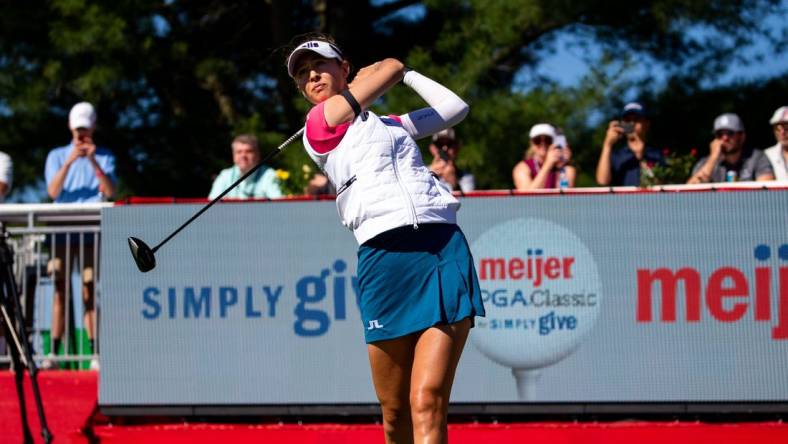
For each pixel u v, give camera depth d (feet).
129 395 71.26
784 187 69.77
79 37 130.52
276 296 70.95
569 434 69.72
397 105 120.57
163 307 71.51
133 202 71.97
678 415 70.08
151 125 152.25
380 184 46.29
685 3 126.82
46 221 78.79
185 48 140.05
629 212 70.03
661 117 132.57
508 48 129.29
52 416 74.28
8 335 71.00
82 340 78.18
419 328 45.80
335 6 150.92
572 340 69.67
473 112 123.03
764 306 69.31
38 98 135.64
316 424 71.31
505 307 69.92
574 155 123.85
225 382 70.90
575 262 69.87
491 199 70.38
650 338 69.51
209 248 71.56
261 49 157.58
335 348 70.49
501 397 69.56
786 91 133.49
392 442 49.01
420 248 46.16
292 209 71.31
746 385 69.10
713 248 69.62
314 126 47.01
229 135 146.30
